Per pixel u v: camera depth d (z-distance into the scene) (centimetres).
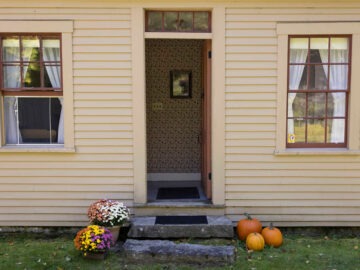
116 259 388
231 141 454
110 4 441
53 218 459
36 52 448
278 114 448
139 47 443
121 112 450
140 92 447
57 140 459
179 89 629
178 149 638
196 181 630
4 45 447
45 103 455
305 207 459
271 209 460
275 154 451
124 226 453
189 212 457
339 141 460
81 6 440
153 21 454
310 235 463
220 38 445
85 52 443
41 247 420
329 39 450
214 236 423
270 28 444
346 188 456
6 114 455
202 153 546
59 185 456
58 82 452
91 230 385
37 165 453
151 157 636
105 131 451
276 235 418
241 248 413
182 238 429
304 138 459
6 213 458
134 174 454
